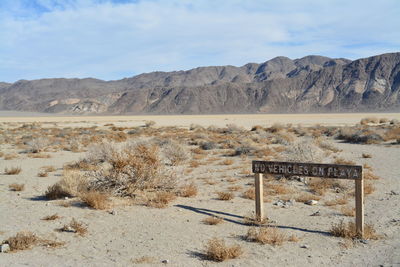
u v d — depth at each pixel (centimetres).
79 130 6294
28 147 3206
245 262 725
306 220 998
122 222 990
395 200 1191
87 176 1375
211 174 1791
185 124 8906
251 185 1498
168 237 872
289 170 940
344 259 735
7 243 818
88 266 708
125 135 4697
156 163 1339
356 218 859
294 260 733
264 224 963
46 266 706
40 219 1012
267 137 3944
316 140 2817
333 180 1430
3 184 1566
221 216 1051
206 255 759
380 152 2519
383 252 763
